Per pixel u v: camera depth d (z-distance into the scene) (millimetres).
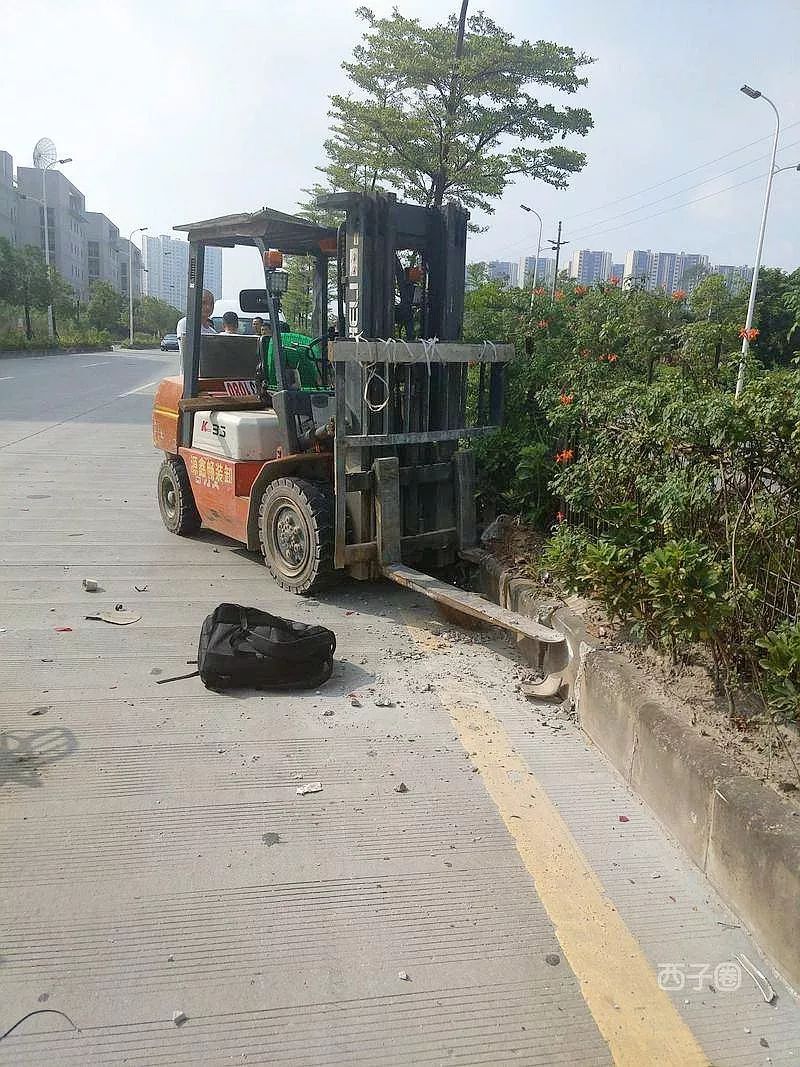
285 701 4316
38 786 3420
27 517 8141
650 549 4164
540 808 3426
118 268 111812
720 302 15109
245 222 6043
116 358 43250
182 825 3205
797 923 2496
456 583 6352
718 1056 2293
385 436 5402
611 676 3824
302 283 13242
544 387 6586
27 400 19188
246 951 2592
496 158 11289
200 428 6988
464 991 2480
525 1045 2307
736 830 2799
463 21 10664
